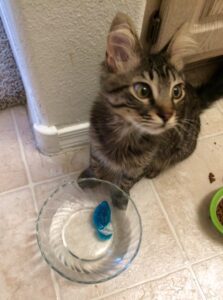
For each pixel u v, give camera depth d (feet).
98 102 0.94
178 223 1.16
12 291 1.01
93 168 1.17
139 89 0.78
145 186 1.23
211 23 1.13
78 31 0.86
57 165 1.24
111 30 0.74
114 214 1.15
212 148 1.33
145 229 1.14
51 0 0.75
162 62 0.83
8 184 1.19
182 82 0.87
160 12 1.01
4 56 1.40
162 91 0.79
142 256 1.09
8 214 1.13
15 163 1.23
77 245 1.10
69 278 0.99
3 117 1.33
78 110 1.13
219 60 1.50
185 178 1.25
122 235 1.12
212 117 1.41
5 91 1.33
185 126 1.07
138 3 0.85
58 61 0.92
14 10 0.75
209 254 1.11
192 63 1.46
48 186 1.20
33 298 1.00
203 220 1.17
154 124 0.79
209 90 1.34
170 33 1.08
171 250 1.11
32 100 1.05
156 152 1.03
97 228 1.11
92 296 1.01
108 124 0.93
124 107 0.82
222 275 1.08
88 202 1.19
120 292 1.03
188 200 1.21
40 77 0.95
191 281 1.06
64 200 1.18
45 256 1.02
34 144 1.27
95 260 1.07
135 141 0.95
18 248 1.07
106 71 0.83
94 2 0.80
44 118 1.12
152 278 1.05
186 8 1.01
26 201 1.16
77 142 1.27
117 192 1.14
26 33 0.81
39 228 1.09
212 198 1.16
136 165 1.02
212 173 1.27
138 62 0.80
